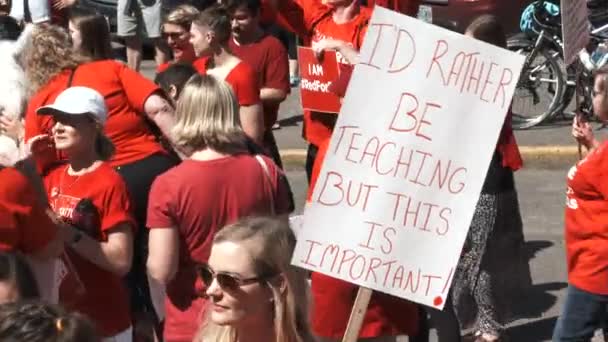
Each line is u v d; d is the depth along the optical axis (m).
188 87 8.45
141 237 10.78
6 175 7.86
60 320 5.12
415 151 7.16
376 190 7.17
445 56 7.14
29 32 10.63
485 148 7.19
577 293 9.29
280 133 18.91
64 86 10.44
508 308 10.98
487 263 10.80
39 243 8.02
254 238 6.26
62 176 8.87
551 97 18.44
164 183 8.35
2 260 6.49
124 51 23.83
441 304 7.20
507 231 10.84
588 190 9.09
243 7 12.78
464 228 7.19
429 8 19.47
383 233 7.17
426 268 7.20
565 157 17.19
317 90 11.77
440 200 7.19
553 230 14.90
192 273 8.39
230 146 8.45
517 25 19.39
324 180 7.16
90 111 8.70
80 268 8.68
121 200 8.74
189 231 8.34
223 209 8.32
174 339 8.47
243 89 11.49
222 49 11.65
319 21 12.07
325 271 7.19
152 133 10.92
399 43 7.13
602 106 9.31
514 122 18.56
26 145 8.48
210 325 6.48
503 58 7.15
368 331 8.86
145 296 10.87
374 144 7.16
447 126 7.17
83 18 11.09
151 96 10.66
